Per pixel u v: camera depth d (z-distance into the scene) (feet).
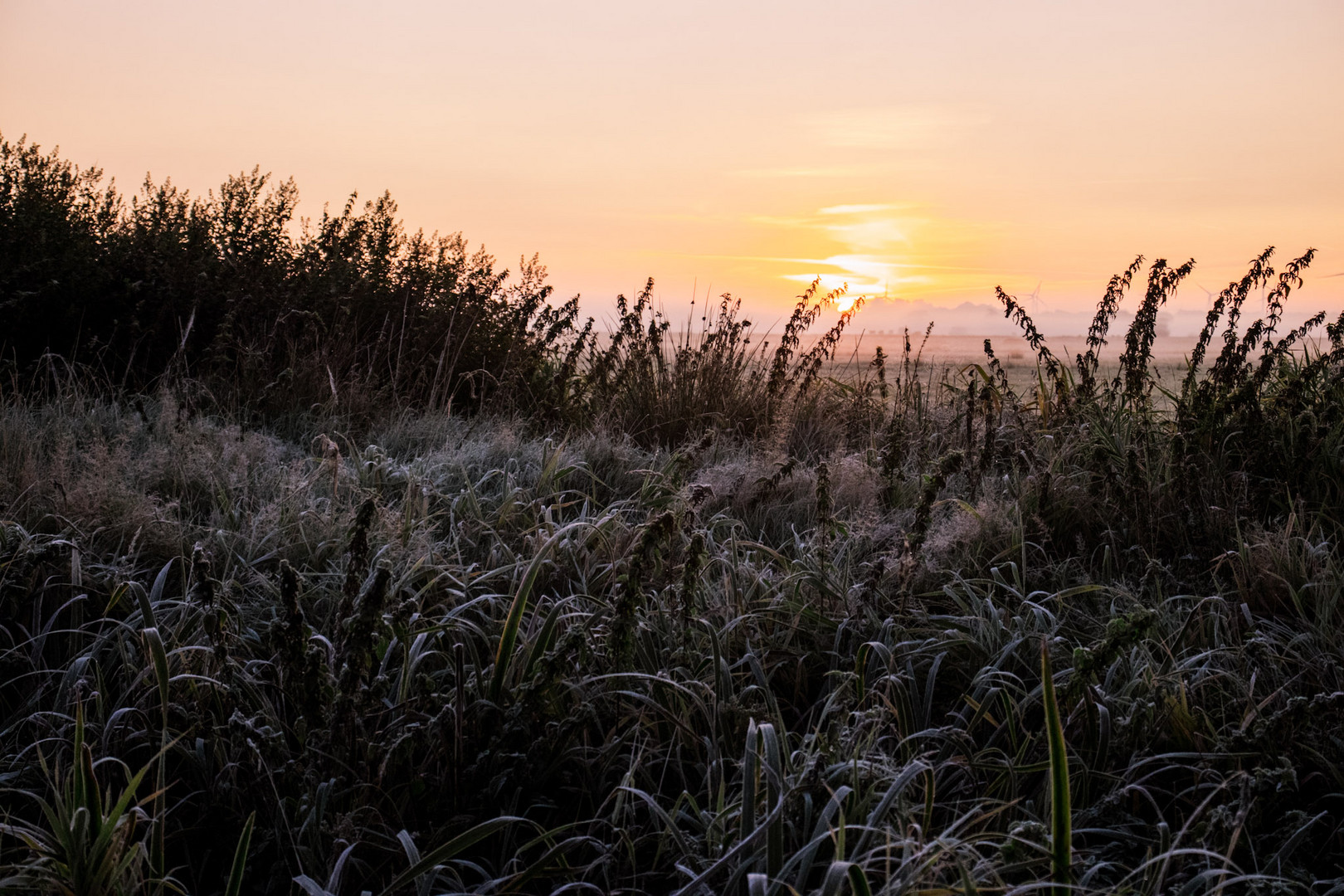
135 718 7.25
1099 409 16.02
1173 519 11.94
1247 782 5.89
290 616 6.49
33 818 6.57
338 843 5.88
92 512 10.44
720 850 5.90
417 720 7.30
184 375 18.53
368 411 18.74
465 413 20.77
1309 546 10.35
